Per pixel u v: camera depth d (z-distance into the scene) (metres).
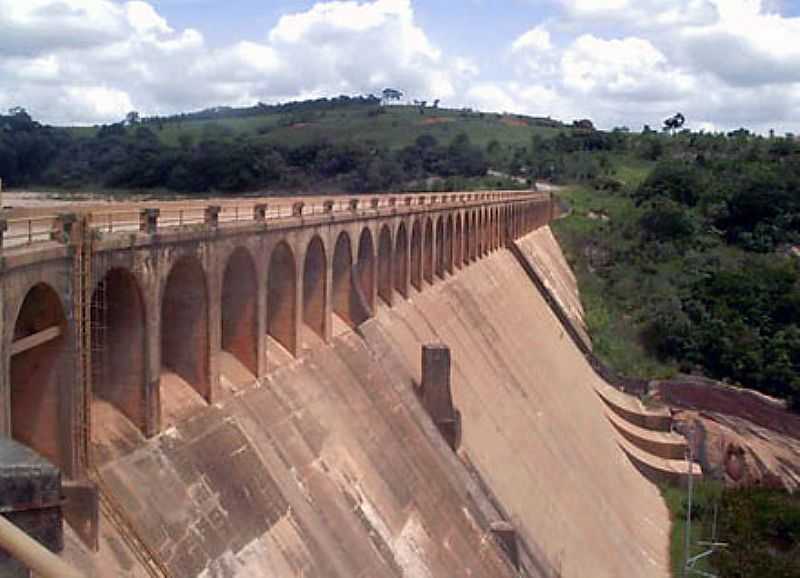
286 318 44.94
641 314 128.25
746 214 157.62
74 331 26.00
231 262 39.38
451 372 62.47
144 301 30.00
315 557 35.09
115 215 31.03
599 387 104.38
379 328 56.97
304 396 43.06
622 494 78.00
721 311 123.56
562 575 54.38
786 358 113.88
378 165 163.75
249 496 33.91
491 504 52.06
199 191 118.31
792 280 129.25
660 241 155.62
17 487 16.28
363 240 58.06
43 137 106.19
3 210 27.89
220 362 37.97
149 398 30.75
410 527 43.50
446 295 78.81
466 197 95.25
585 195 188.50
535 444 68.56
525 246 130.75
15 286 22.69
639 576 65.50
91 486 24.84
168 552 28.22
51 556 9.20
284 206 50.09
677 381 109.94
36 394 26.08
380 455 45.88
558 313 118.19
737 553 69.00
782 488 87.75
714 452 94.94
